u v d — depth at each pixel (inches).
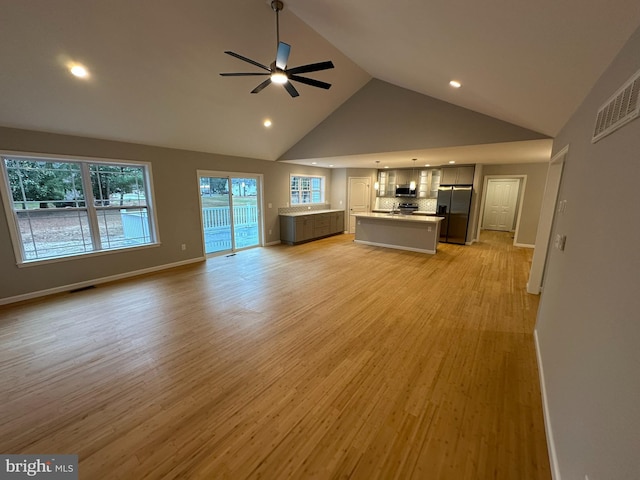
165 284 168.2
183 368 90.7
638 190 37.1
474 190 277.0
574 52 57.4
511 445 63.9
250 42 127.0
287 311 132.0
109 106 136.9
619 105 47.0
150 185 185.2
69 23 95.0
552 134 135.6
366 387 82.4
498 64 79.7
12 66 102.7
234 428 68.4
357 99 204.1
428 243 246.2
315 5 94.5
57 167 149.9
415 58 106.0
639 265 33.9
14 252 138.3
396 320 123.3
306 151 242.1
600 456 38.5
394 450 62.6
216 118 176.2
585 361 49.7
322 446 63.6
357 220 288.4
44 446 63.7
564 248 80.2
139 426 68.9
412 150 186.9
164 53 118.3
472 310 133.4
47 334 110.9
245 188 265.9
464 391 80.8
